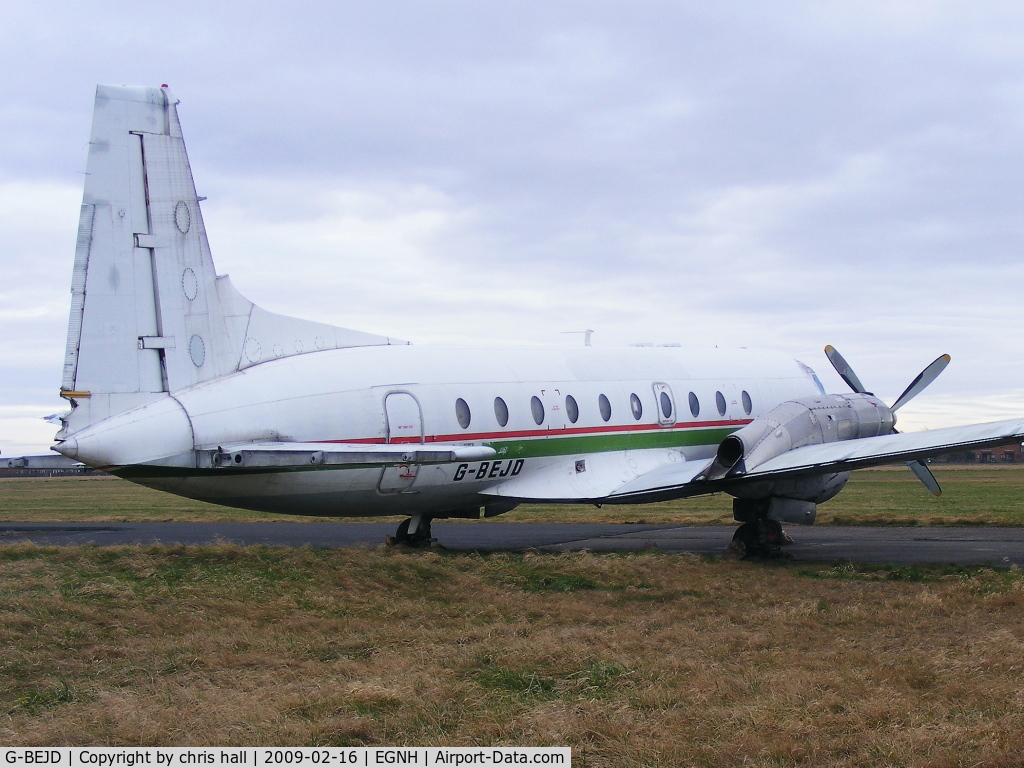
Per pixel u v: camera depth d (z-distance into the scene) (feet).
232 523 87.92
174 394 44.27
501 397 54.90
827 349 66.90
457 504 55.62
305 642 31.55
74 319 42.04
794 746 21.29
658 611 37.83
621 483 59.16
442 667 28.40
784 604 38.96
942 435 49.88
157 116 44.86
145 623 33.58
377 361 51.24
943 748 21.15
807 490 54.95
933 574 46.47
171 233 44.91
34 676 27.32
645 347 67.77
